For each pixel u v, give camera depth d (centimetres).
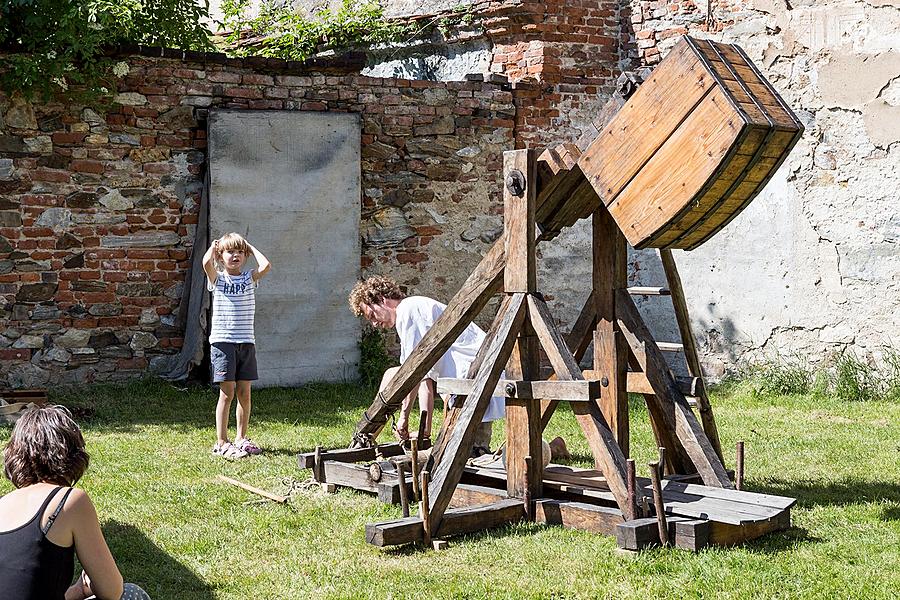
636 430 757
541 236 571
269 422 786
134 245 918
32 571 286
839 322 925
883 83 888
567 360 502
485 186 1038
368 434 618
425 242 1019
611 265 565
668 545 459
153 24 989
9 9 858
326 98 972
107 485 583
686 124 455
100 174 902
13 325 881
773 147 455
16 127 870
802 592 405
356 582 424
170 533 495
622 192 481
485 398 502
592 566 438
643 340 558
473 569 441
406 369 570
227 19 1296
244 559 458
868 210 903
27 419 309
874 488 581
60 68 855
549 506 507
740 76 461
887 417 809
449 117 1016
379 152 995
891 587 411
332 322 971
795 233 945
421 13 1108
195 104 929
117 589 304
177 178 929
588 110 1052
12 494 302
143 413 814
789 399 889
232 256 668
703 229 486
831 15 912
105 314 912
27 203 879
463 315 545
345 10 1159
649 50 1027
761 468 638
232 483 586
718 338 998
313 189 959
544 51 1031
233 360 664
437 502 480
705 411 568
